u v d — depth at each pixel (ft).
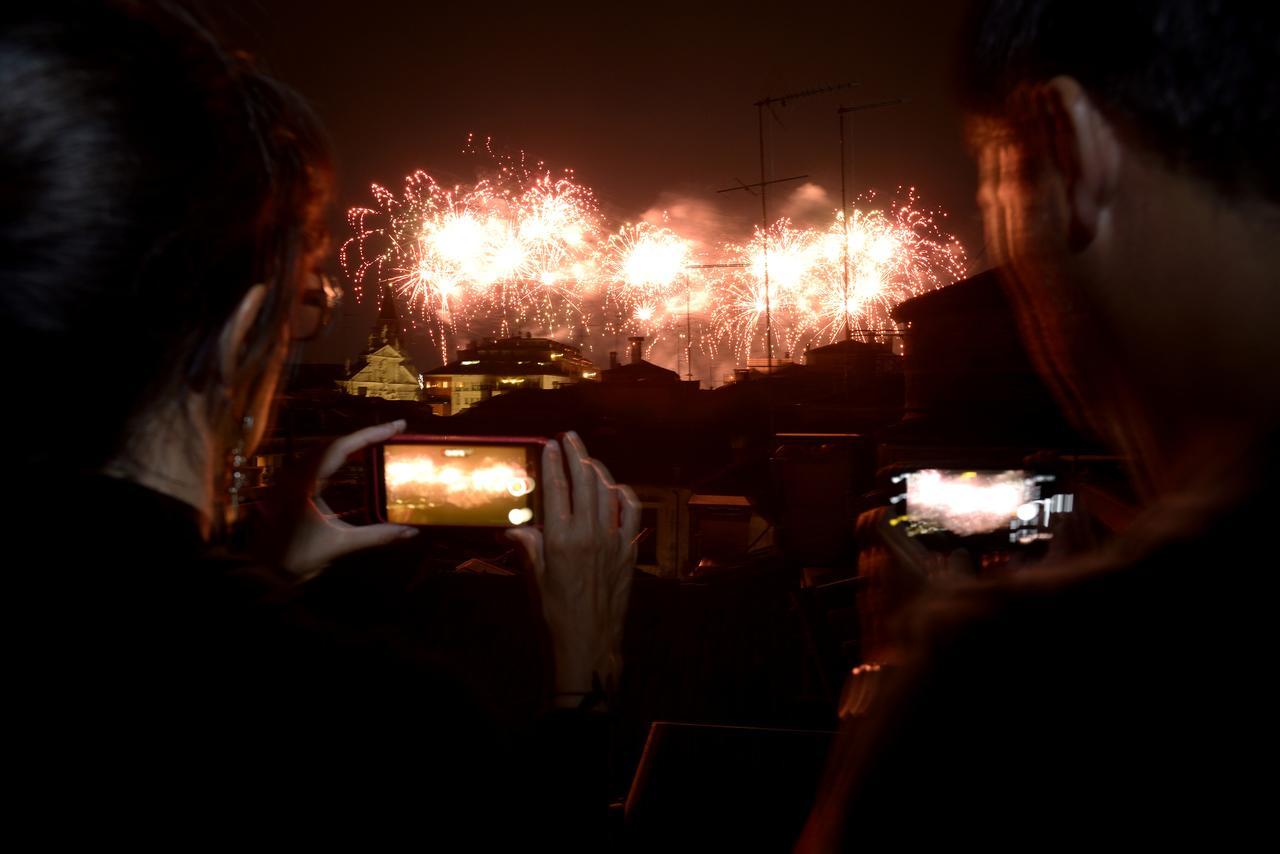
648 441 66.90
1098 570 1.32
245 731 1.53
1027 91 1.50
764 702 20.49
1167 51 1.23
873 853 1.31
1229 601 1.12
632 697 21.17
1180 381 1.33
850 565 29.86
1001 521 5.58
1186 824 1.07
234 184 1.71
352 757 1.61
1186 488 1.34
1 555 1.47
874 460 37.17
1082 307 1.51
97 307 1.52
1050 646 1.24
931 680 1.36
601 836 2.87
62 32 1.52
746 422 69.67
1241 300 1.23
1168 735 1.10
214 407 1.84
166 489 1.73
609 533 3.51
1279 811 1.03
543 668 3.28
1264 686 1.07
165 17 1.71
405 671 1.83
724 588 29.09
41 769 1.41
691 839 5.74
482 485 4.60
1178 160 1.26
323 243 2.14
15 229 1.46
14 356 1.49
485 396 155.22
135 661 1.48
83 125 1.49
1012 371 39.24
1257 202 1.20
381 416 73.51
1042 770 1.17
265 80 1.97
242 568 1.78
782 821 5.87
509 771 1.97
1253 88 1.17
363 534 3.82
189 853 1.46
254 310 1.83
